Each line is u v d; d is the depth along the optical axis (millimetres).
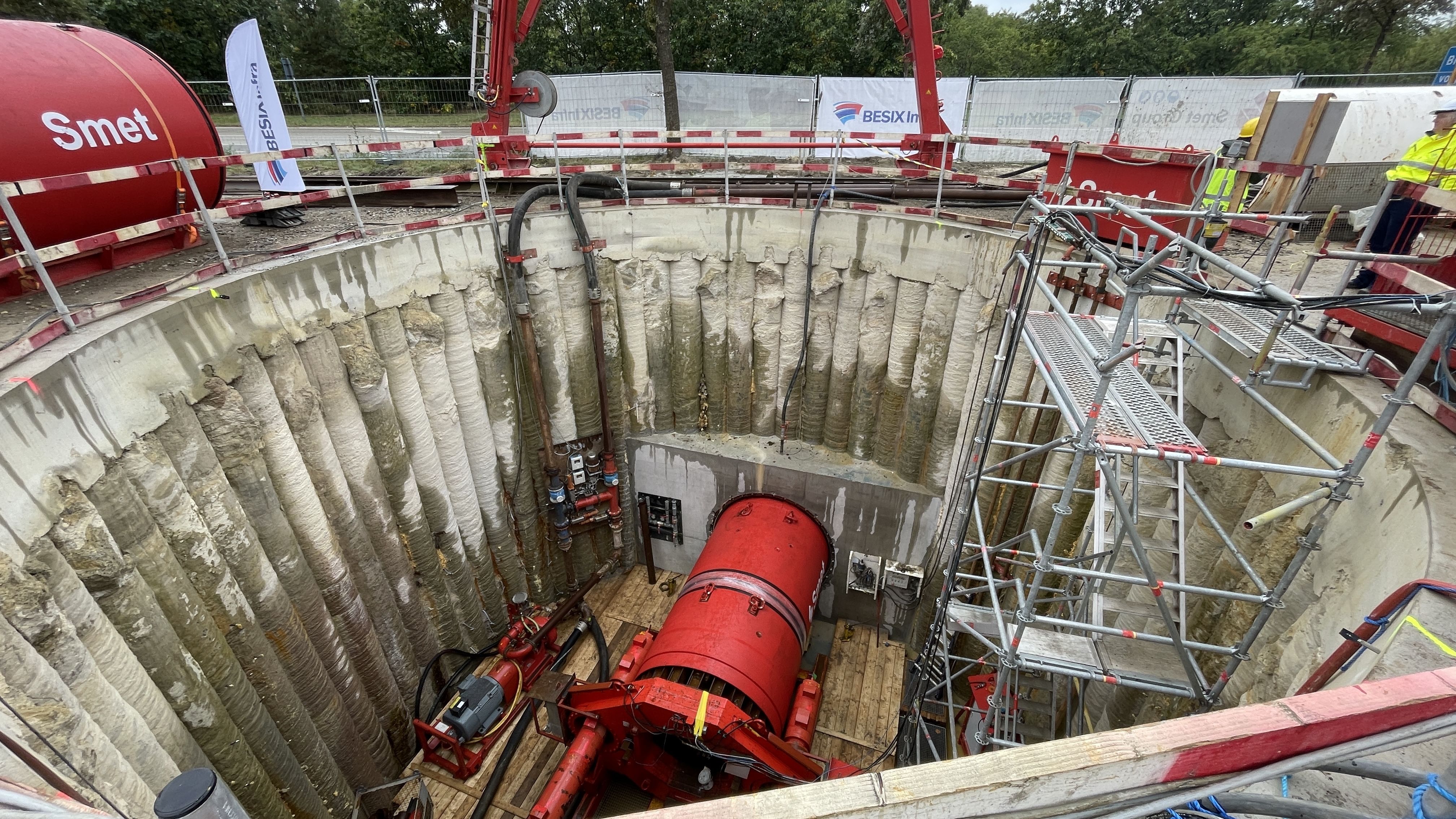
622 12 33219
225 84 28219
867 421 13508
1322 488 5395
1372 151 10594
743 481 14211
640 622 14336
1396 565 4996
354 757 9984
